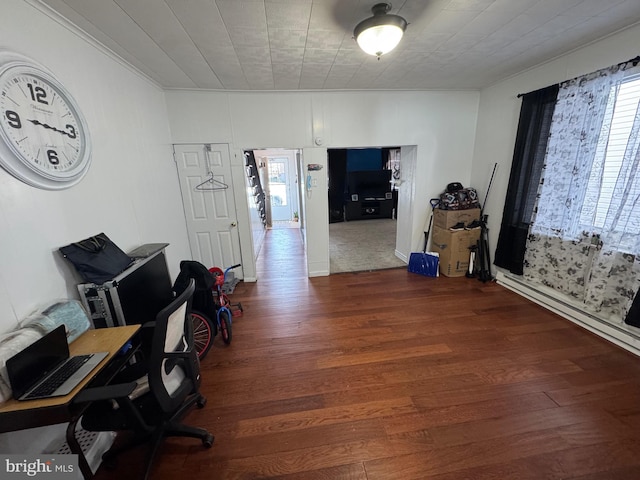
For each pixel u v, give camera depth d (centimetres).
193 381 148
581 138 245
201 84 311
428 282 371
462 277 383
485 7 176
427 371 207
